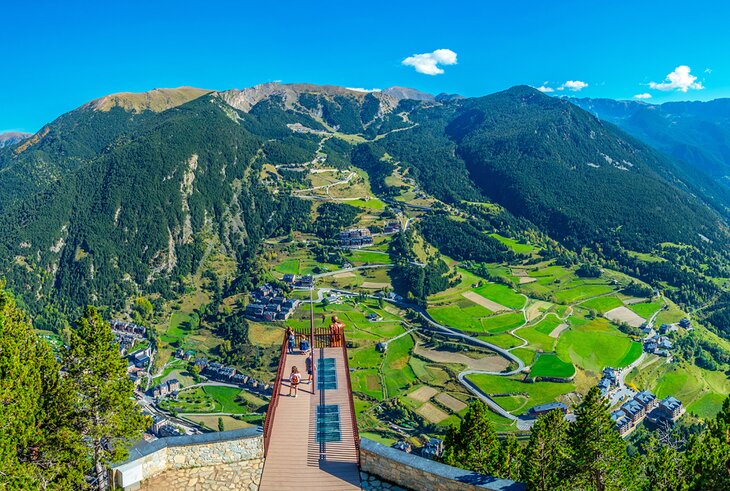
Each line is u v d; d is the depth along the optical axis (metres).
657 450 42.47
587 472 33.72
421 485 20.50
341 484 21.02
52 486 23.06
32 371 24.02
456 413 143.25
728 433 33.81
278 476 21.52
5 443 20.58
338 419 25.08
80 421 24.70
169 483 21.73
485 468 39.41
